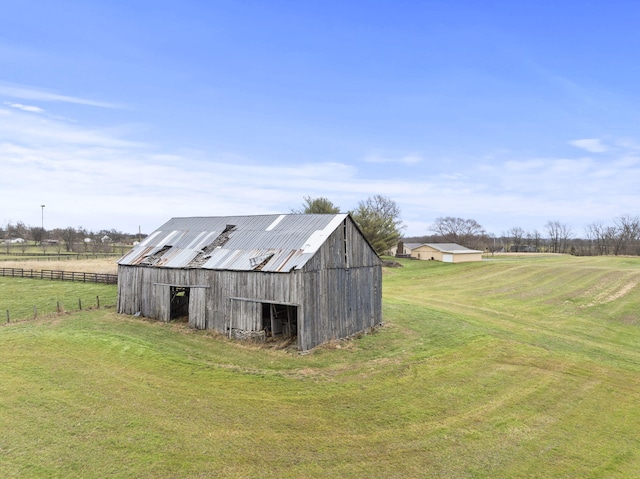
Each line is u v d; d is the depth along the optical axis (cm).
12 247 9831
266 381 1611
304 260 2094
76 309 2983
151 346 2000
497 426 1323
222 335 2291
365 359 1941
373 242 6681
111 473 995
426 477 1036
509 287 4825
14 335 2092
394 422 1316
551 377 1814
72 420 1243
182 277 2525
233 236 2667
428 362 1914
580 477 1066
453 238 13625
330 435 1222
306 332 2050
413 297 4091
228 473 1016
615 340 2672
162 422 1254
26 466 1007
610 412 1482
